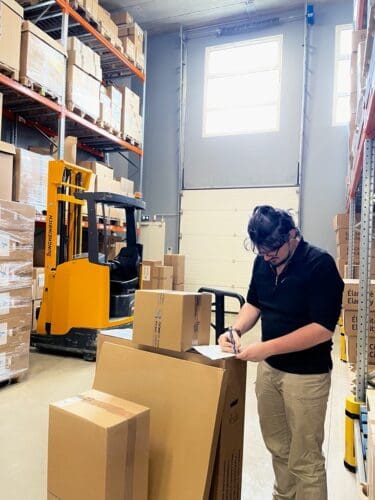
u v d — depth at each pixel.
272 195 7.60
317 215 7.32
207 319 1.62
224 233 7.95
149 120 8.51
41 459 2.15
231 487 1.50
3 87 4.54
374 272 3.31
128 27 6.76
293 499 1.58
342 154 7.18
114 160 8.31
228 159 7.94
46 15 5.27
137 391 1.57
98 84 5.77
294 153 7.46
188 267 8.20
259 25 7.65
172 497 1.40
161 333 1.49
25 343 3.32
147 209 8.51
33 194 4.48
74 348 4.05
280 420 1.57
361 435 2.05
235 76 7.93
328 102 7.25
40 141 6.28
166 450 1.45
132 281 4.51
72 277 4.09
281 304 1.48
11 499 1.82
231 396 1.45
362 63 2.64
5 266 3.07
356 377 2.22
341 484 2.03
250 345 1.42
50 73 4.75
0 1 3.98
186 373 1.46
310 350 1.41
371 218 2.17
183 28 8.19
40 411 2.74
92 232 3.98
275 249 1.38
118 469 1.25
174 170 8.35
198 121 8.16
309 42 7.35
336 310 1.36
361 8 3.45
